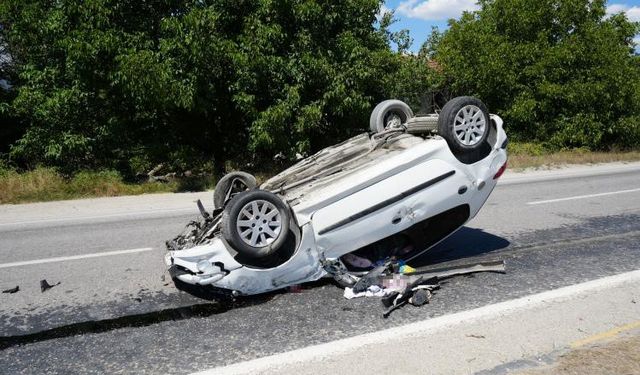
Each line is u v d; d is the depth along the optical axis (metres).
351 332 4.18
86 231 8.59
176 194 12.84
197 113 14.48
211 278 4.66
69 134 14.06
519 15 20.83
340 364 3.65
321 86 14.21
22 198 11.98
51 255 7.04
